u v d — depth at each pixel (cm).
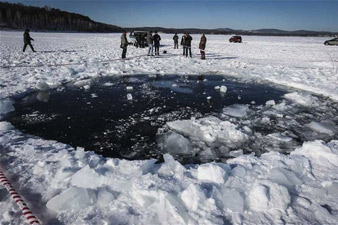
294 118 613
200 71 1207
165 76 1102
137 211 260
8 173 332
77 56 1611
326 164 349
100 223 245
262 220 246
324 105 713
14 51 1795
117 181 307
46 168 342
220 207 261
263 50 2300
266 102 718
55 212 260
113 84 934
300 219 247
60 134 499
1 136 454
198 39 4162
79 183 307
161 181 304
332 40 3069
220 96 795
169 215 248
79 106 669
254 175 321
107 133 509
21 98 727
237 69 1248
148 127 541
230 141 483
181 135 489
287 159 359
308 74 1104
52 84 888
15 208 264
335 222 242
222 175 305
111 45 2672
